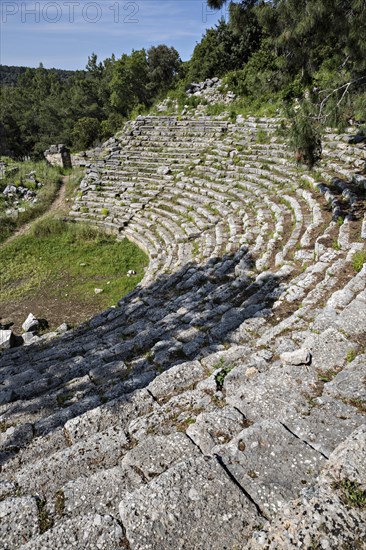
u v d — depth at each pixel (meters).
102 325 10.43
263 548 2.17
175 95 28.47
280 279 8.76
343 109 10.22
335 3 9.00
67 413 5.29
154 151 23.86
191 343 6.88
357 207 10.95
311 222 11.80
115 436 4.06
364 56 9.79
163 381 5.16
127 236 18.53
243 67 29.12
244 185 17.12
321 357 4.49
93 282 15.02
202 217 16.66
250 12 11.05
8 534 2.92
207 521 2.51
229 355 5.55
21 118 68.69
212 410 4.19
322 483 2.51
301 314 6.23
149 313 9.97
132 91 51.31
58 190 25.23
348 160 14.62
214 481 2.76
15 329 12.24
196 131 23.70
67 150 29.98
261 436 3.20
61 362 7.68
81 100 71.38
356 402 3.63
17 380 7.39
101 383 6.41
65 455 3.87
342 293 6.08
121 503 2.73
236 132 22.02
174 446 3.49
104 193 21.98
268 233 12.38
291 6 9.64
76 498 3.13
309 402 3.73
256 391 4.08
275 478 2.81
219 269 11.15
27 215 21.88
